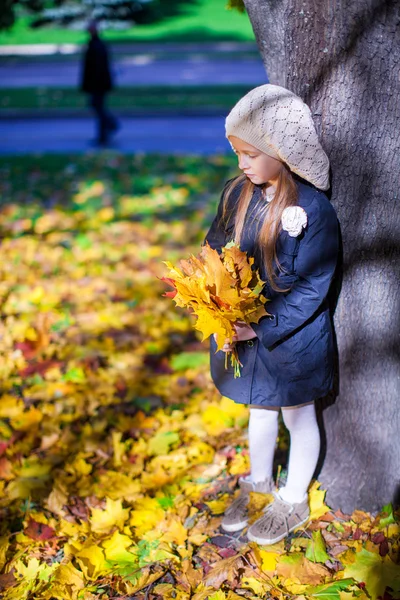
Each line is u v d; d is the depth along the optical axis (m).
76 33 29.33
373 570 2.48
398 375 2.71
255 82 18.97
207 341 4.54
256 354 2.52
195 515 2.93
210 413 3.63
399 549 2.60
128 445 3.46
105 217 7.24
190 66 22.06
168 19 31.41
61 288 5.42
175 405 3.82
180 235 6.58
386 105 2.40
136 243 6.41
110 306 5.06
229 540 2.78
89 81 11.73
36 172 9.47
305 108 2.22
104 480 3.19
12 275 5.67
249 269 2.32
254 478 2.88
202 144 11.50
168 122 13.52
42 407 3.83
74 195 8.21
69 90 17.77
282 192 2.30
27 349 4.47
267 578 2.53
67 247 6.37
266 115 2.17
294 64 2.47
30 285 5.48
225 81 19.23
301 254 2.32
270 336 2.38
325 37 2.37
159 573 2.58
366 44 2.34
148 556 2.69
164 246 6.29
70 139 12.36
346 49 2.36
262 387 2.54
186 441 3.47
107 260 6.00
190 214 7.26
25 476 3.27
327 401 2.82
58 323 4.83
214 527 2.85
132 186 8.54
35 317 4.91
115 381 4.07
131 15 30.58
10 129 13.41
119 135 12.55
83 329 4.73
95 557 2.67
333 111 2.44
